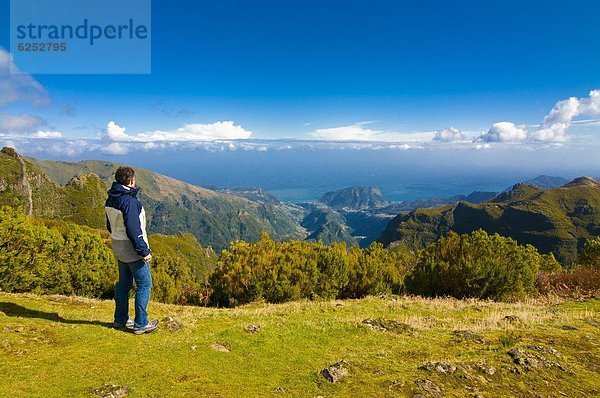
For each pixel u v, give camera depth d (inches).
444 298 698.2
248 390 184.4
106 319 292.0
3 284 491.8
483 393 193.3
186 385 182.2
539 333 323.0
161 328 284.2
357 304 548.4
